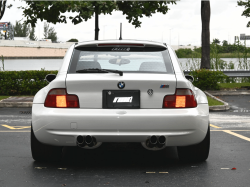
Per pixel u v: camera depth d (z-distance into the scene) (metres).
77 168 4.47
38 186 3.75
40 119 4.05
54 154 4.60
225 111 11.81
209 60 20.05
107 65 4.29
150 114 3.98
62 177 4.08
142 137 4.00
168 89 4.07
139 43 4.55
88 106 4.04
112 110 4.00
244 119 9.79
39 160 4.74
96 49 4.53
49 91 4.12
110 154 5.29
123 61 4.35
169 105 4.06
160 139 4.03
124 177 4.07
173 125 4.00
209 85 18.17
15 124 8.87
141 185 3.78
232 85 19.41
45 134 4.08
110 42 4.57
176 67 4.34
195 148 4.55
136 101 4.04
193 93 4.19
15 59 117.62
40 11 10.18
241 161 4.85
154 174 4.20
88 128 3.98
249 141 6.44
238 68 20.89
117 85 4.02
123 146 5.92
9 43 116.31
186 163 4.73
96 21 14.99
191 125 4.05
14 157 5.09
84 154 5.28
